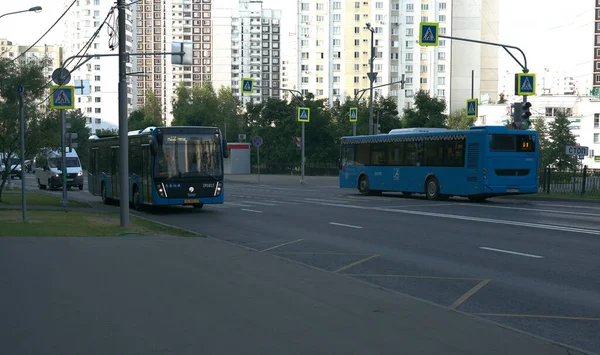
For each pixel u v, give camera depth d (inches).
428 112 2465.6
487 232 607.2
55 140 1057.5
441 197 1147.3
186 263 414.3
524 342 231.6
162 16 6845.5
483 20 4579.2
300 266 405.4
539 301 319.6
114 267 394.3
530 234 589.0
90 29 5295.3
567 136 1982.0
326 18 4584.2
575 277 383.2
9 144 1025.5
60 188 1785.2
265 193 1408.7
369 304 293.9
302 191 1505.9
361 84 4598.9
